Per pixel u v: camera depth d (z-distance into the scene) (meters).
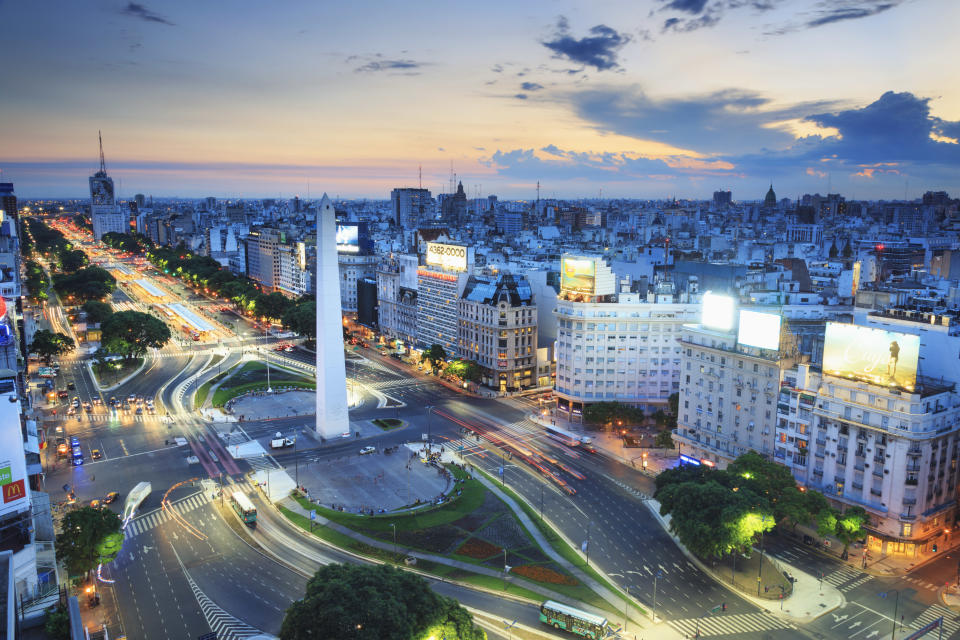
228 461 197.38
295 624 95.88
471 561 142.12
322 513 164.38
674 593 130.88
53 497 170.62
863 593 131.50
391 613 94.44
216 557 143.62
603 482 185.00
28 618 99.25
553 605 120.00
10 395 117.50
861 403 151.00
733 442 182.38
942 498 149.75
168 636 116.00
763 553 148.00
